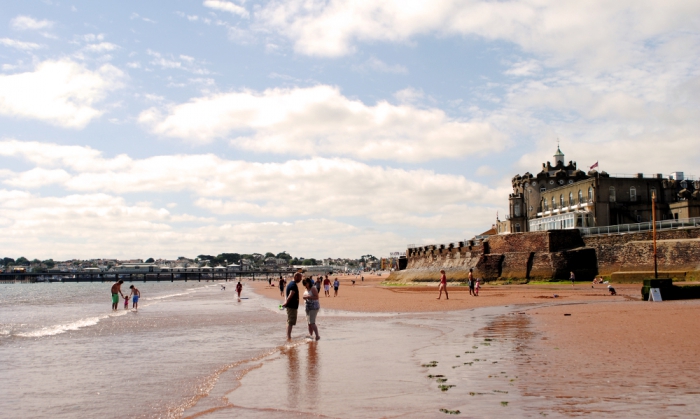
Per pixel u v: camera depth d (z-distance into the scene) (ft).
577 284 183.83
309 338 60.18
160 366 44.21
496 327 65.67
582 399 29.04
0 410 30.35
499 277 218.18
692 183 265.95
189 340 61.62
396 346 51.96
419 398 30.32
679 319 67.46
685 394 29.81
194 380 37.93
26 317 110.52
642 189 255.29
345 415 27.17
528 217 310.04
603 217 249.55
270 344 56.49
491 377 35.60
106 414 29.14
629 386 31.96
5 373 41.83
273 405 29.76
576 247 203.41
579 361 40.55
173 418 27.76
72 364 45.93
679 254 165.48
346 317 87.10
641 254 179.32
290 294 59.21
